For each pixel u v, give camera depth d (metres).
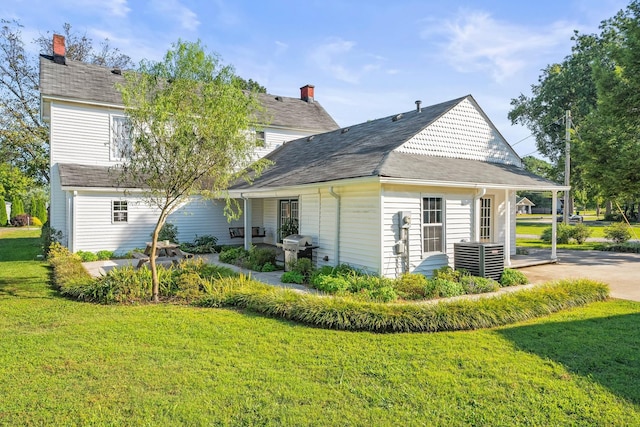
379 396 3.84
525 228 33.41
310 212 11.77
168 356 4.84
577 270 11.62
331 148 13.95
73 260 11.89
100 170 15.79
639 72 15.81
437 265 10.25
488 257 9.56
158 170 7.50
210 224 17.62
